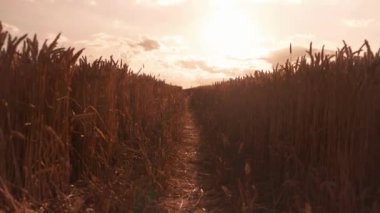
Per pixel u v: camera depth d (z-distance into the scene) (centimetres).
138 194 427
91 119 493
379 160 364
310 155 441
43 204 380
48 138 412
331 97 411
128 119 673
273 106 546
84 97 500
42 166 406
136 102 747
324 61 458
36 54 416
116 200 398
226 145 670
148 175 502
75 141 492
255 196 403
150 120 803
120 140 642
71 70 457
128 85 742
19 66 399
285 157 473
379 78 382
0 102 371
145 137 657
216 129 908
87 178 466
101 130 538
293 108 488
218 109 1215
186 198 475
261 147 570
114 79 598
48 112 418
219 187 502
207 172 596
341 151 378
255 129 616
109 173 478
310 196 395
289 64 544
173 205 449
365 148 364
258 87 676
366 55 414
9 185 361
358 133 370
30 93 392
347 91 389
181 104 1442
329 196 363
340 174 364
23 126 388
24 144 388
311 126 435
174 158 640
